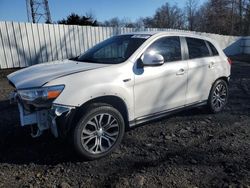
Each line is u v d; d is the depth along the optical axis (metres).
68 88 3.70
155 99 4.69
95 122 3.95
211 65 5.73
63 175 3.62
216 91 6.04
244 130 5.19
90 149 3.94
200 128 5.26
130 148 4.39
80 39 13.38
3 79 9.98
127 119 4.39
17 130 5.04
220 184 3.41
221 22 50.22
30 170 3.74
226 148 4.39
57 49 12.65
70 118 3.72
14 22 11.26
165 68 4.77
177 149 4.36
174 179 3.51
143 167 3.80
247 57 22.95
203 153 4.22
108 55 4.78
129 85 4.25
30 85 3.75
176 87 5.01
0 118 5.70
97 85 3.89
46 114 3.76
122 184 3.41
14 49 11.41
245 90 8.77
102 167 3.81
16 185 3.40
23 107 3.88
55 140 4.58
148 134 4.94
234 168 3.77
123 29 15.00
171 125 5.39
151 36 4.78
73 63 4.53
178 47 5.14
